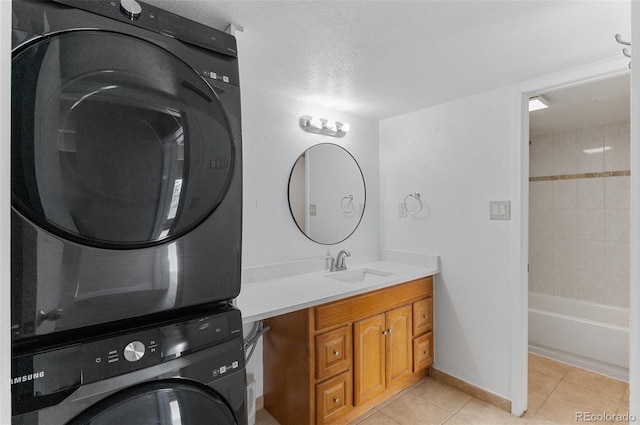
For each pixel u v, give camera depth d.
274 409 2.02
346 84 2.05
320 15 1.31
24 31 0.78
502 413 2.06
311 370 1.75
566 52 1.63
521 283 2.04
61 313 0.80
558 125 3.17
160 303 0.96
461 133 2.32
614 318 2.98
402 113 2.67
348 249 2.67
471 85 2.07
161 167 0.96
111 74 0.89
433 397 2.23
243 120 2.08
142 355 0.90
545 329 2.88
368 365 2.00
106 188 0.87
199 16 1.31
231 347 1.08
